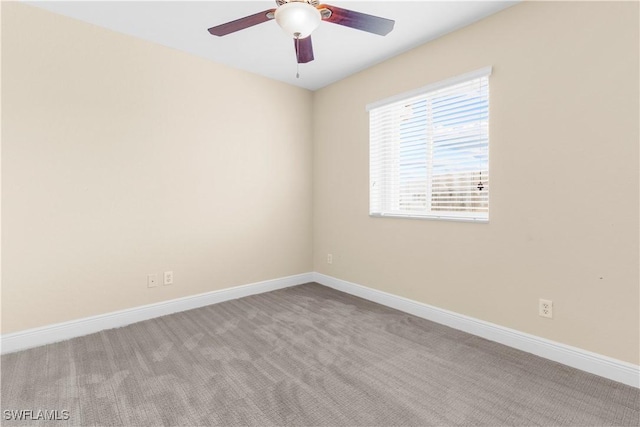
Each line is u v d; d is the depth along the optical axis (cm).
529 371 189
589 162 185
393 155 301
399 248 295
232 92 318
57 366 195
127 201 260
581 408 156
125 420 149
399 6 215
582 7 185
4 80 208
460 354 211
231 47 277
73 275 237
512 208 218
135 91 261
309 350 217
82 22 236
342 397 166
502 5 214
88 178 241
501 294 226
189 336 239
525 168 211
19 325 217
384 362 201
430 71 263
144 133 266
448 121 255
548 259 203
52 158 227
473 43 235
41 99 221
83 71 237
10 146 212
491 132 227
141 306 269
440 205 264
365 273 330
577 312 192
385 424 146
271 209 355
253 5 216
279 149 359
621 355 177
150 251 273
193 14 227
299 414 153
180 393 169
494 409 156
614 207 177
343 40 261
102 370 191
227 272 322
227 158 317
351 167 340
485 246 234
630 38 170
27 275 220
